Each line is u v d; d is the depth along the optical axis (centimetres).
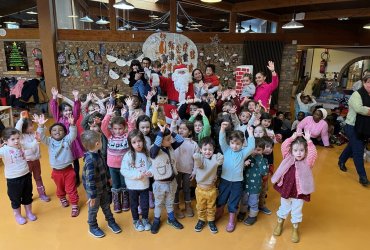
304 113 566
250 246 236
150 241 240
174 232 252
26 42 656
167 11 738
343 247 238
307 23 744
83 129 300
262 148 254
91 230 245
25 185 256
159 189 241
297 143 230
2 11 676
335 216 284
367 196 324
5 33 651
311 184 235
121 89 689
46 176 359
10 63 665
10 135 245
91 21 695
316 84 1012
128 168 244
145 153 246
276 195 324
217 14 759
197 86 385
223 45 720
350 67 977
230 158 246
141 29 696
